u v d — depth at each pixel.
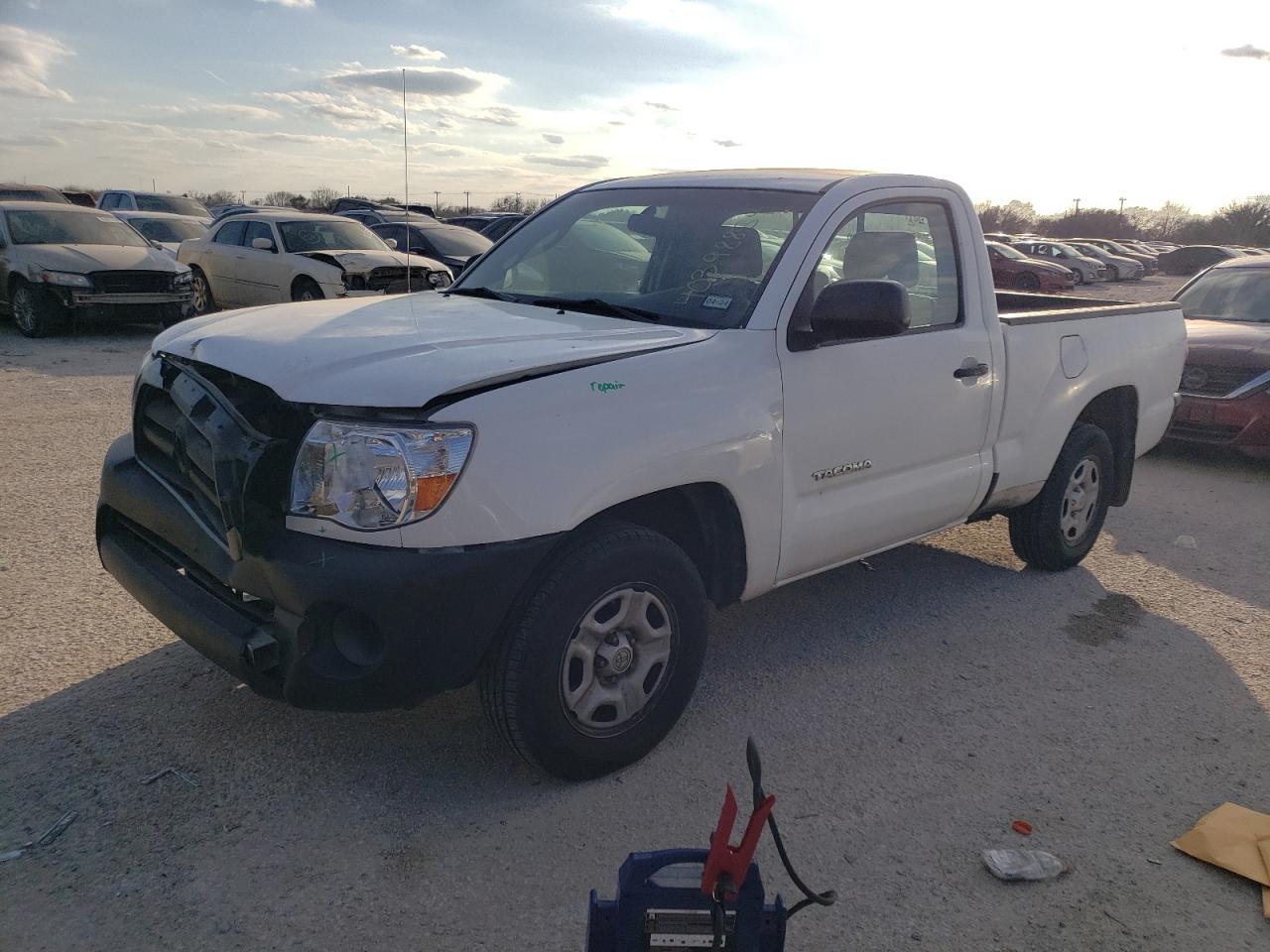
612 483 2.98
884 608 4.79
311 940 2.51
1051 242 38.09
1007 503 4.78
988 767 3.42
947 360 4.19
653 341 3.28
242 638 2.84
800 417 3.59
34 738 3.35
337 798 3.09
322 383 2.83
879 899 2.74
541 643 2.93
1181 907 2.76
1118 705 3.89
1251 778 3.40
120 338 13.41
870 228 4.00
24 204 13.77
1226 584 5.27
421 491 2.69
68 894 2.63
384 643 2.73
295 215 14.89
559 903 2.67
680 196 4.24
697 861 1.82
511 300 4.08
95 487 6.14
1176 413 7.86
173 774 3.18
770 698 3.85
